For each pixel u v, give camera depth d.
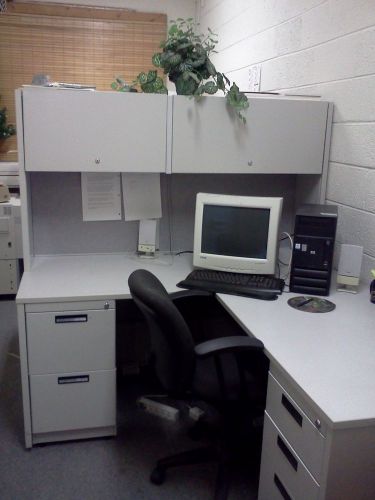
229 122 2.15
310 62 2.46
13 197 3.76
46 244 2.39
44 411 2.01
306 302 1.85
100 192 2.37
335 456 1.16
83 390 2.02
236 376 1.73
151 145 2.10
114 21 4.27
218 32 3.86
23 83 4.26
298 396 1.30
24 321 1.89
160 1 4.34
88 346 1.97
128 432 2.16
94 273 2.17
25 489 1.81
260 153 2.22
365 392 1.24
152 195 2.42
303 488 1.30
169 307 1.53
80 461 1.97
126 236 2.47
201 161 2.17
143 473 1.91
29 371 1.95
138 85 2.24
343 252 1.98
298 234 1.91
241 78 3.41
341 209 2.26
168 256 2.47
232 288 1.94
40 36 4.20
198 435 2.12
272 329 1.61
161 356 1.66
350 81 2.14
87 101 2.00
